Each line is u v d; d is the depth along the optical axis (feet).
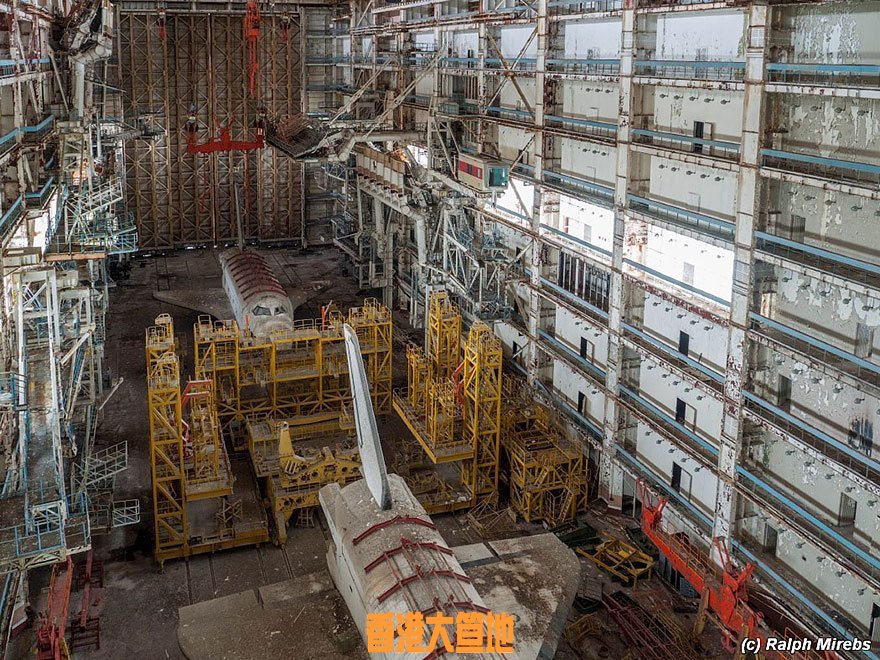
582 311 144.36
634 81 123.44
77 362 132.77
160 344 124.98
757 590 107.45
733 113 109.91
